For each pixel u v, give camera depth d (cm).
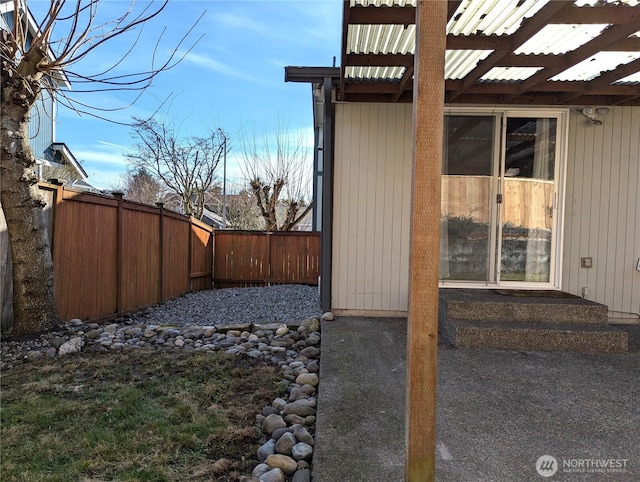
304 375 320
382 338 404
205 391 292
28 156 413
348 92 450
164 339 441
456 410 256
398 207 489
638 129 475
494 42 327
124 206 588
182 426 242
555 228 473
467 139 474
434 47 153
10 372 326
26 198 407
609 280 481
